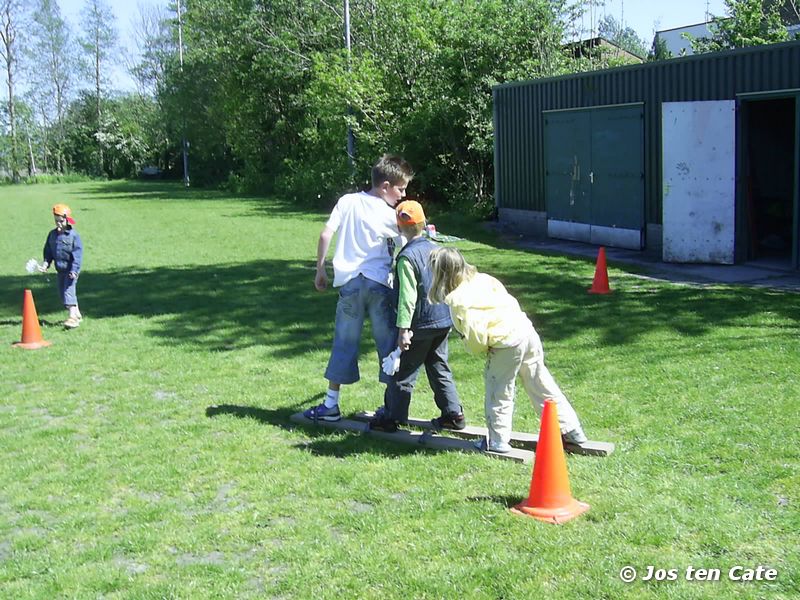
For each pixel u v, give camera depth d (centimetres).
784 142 1438
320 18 3045
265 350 819
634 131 1425
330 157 2859
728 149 1227
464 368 705
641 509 410
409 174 557
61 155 7481
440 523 411
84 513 451
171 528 425
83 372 761
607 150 1491
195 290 1181
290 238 1816
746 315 849
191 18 4028
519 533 393
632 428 533
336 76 2467
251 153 3875
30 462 532
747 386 606
